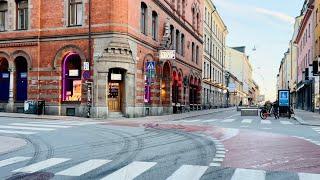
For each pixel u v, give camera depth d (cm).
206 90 5834
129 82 2773
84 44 2734
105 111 2648
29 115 2677
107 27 2667
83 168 816
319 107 3784
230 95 9019
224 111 4984
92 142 1268
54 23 2833
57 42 2816
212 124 2180
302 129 1861
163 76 3625
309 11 4591
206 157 966
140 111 2942
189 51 4556
